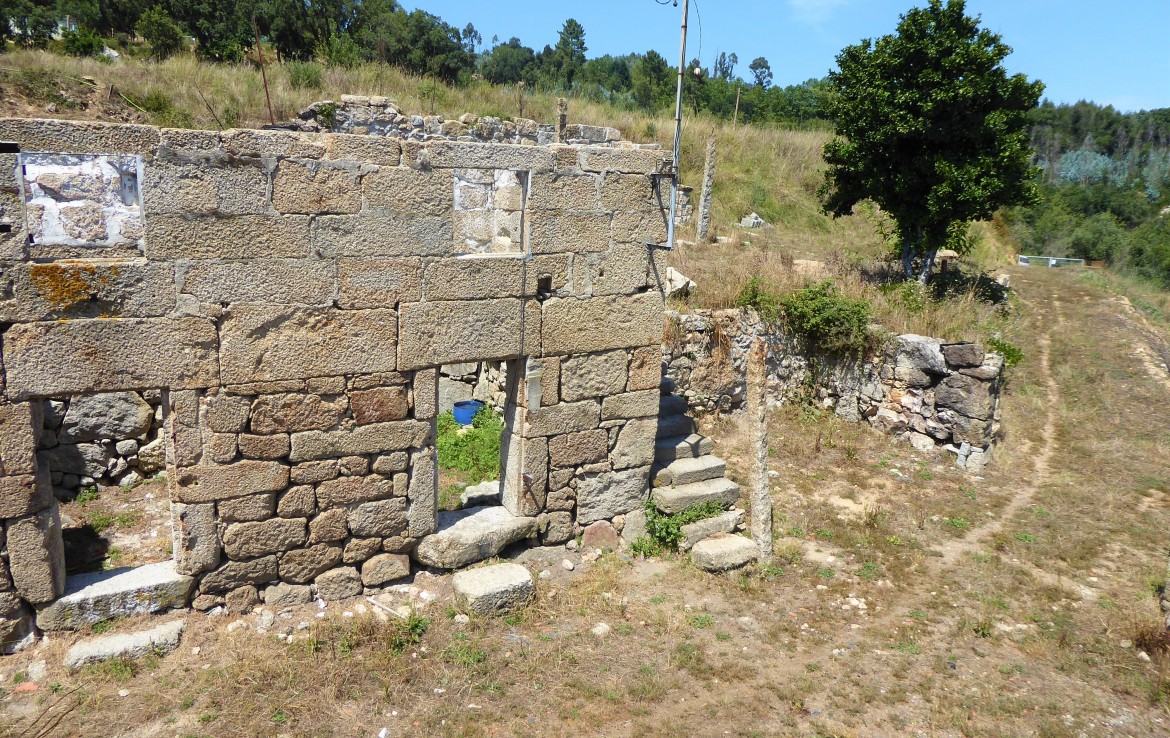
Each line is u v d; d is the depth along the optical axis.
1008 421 12.52
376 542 6.61
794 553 8.09
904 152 14.89
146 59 21.98
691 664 6.16
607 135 20.77
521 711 5.45
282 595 6.25
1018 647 6.74
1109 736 5.59
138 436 8.57
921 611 7.25
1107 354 15.79
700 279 13.29
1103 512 9.68
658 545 8.04
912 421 11.61
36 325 5.01
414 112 20.27
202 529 5.81
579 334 7.27
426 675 5.75
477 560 7.04
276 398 5.89
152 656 5.55
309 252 5.80
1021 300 19.42
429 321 6.43
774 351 12.69
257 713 5.16
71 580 5.77
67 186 5.16
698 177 22.22
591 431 7.58
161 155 5.18
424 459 6.65
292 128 17.09
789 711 5.69
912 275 15.61
